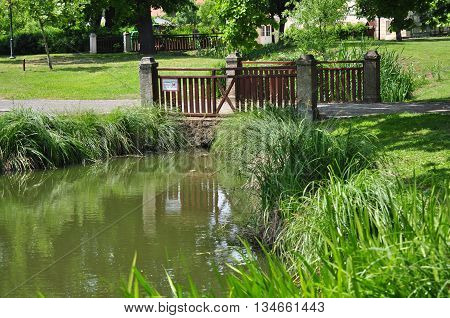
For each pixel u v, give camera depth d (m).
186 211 11.99
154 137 17.50
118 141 17.19
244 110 17.08
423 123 14.70
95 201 13.05
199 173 15.18
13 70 32.00
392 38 48.66
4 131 15.88
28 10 32.34
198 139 17.73
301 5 26.11
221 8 22.70
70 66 33.56
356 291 5.18
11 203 13.12
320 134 10.90
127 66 32.75
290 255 8.03
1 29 45.59
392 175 9.16
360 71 19.81
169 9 45.12
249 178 12.12
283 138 10.91
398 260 5.45
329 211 7.75
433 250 5.41
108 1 41.84
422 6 16.30
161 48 46.81
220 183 14.10
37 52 46.16
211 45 47.16
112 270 9.09
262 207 9.91
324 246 7.05
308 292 5.58
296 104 17.64
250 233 10.05
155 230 10.88
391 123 15.05
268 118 14.08
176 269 8.95
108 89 25.75
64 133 16.61
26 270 9.19
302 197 8.66
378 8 16.45
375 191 7.94
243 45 22.88
